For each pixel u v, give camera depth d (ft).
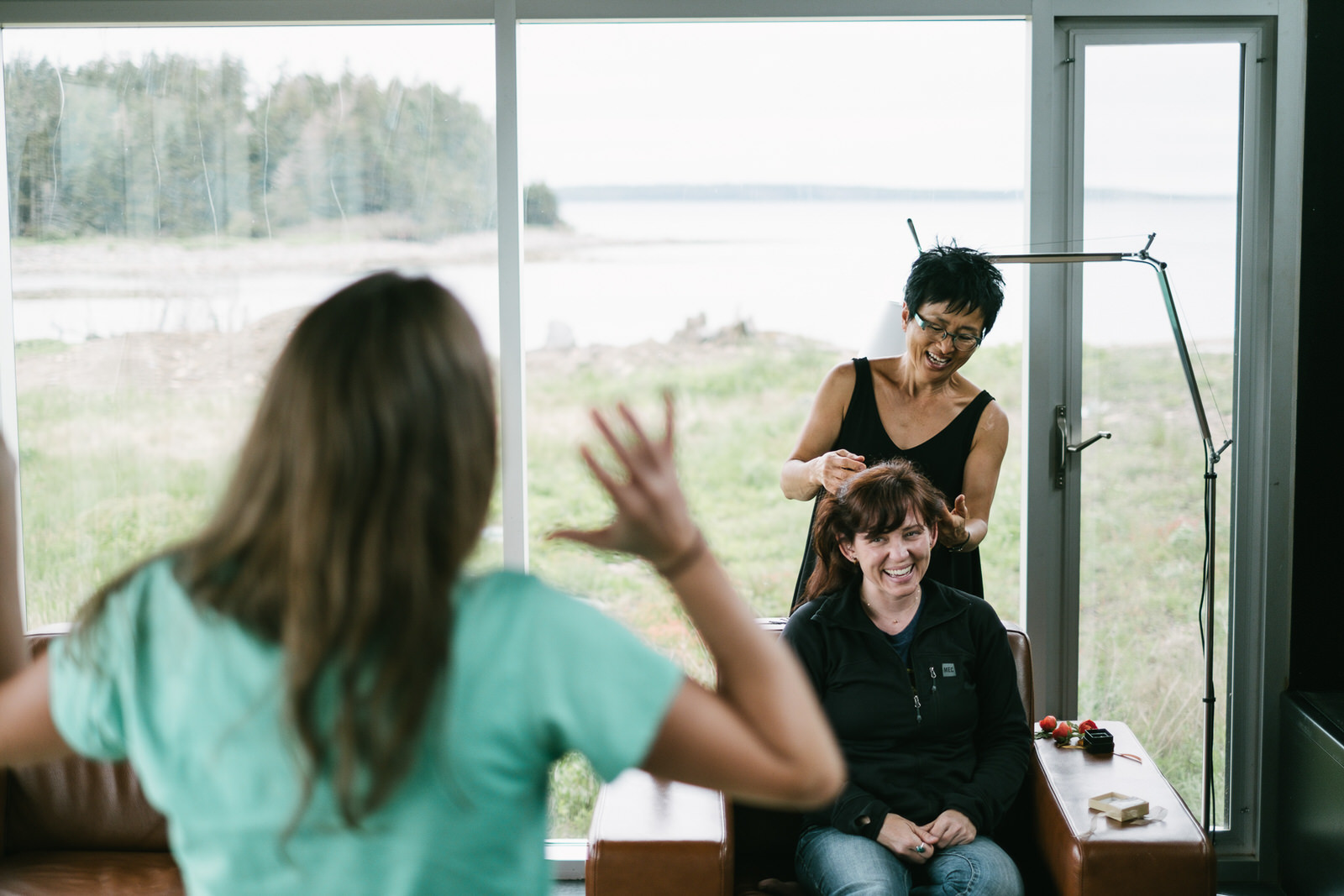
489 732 2.28
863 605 7.79
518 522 9.69
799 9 9.27
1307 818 8.86
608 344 9.80
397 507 2.27
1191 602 9.63
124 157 9.53
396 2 9.32
